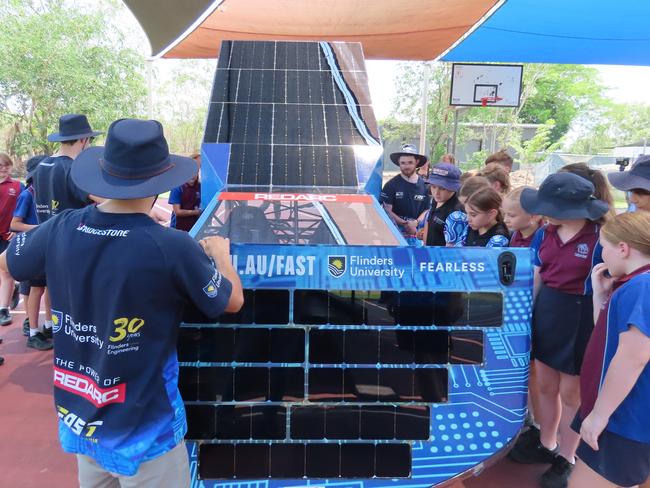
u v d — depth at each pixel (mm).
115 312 1585
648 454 2020
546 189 2717
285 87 4371
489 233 3436
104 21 19812
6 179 5410
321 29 8297
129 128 1640
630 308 1919
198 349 2047
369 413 2100
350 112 4191
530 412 3494
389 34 8477
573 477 2273
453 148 12680
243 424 2092
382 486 2139
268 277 2025
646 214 2053
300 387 2080
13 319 5988
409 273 2047
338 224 3018
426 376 2092
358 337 2061
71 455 3318
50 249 1681
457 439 2125
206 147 3824
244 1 7098
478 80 12430
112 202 1700
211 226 2969
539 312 2951
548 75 36688
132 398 1623
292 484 2131
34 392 4203
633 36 7898
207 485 2119
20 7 18953
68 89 19016
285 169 3703
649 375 1967
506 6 6918
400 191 5793
